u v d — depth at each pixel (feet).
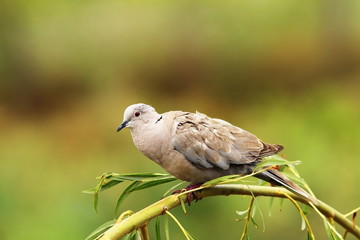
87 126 58.75
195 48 68.80
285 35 68.28
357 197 40.42
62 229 34.14
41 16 70.85
